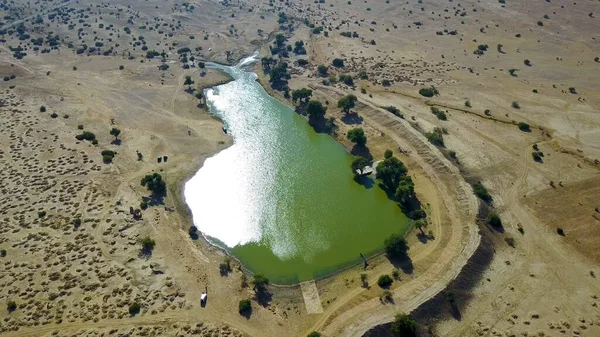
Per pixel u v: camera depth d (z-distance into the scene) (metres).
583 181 129.25
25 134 151.38
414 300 93.81
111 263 103.19
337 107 170.00
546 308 93.31
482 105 170.38
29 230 111.62
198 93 181.62
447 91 180.88
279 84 191.12
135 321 90.69
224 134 157.88
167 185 131.38
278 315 94.38
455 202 122.69
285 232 116.75
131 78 195.62
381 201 126.81
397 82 188.88
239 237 115.19
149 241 108.06
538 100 173.25
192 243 112.12
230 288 99.62
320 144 153.12
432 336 87.81
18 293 95.31
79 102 175.12
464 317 91.50
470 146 145.12
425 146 142.88
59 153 141.88
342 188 132.12
